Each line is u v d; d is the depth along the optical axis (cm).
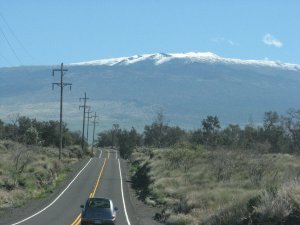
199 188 4969
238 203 2752
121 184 7081
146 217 4203
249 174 4850
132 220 3969
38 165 6994
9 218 3766
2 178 5381
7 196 4781
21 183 5725
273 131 8875
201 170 6031
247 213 2503
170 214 3900
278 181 3934
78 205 4944
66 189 6325
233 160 5544
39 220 3700
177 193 5128
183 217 3462
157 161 7525
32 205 4791
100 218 3194
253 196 2712
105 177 7881
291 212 2184
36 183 6066
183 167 6738
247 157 5600
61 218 3897
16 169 6056
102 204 3284
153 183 6128
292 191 2336
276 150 8550
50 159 7944
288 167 4628
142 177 7381
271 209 2248
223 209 2825
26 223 3459
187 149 7350
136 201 5488
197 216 3456
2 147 7856
